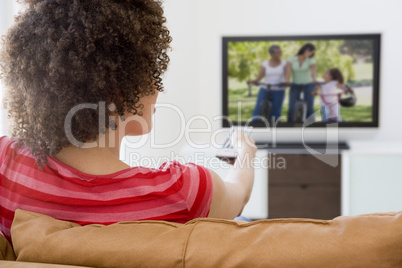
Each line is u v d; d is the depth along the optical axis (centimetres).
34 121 78
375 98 414
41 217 80
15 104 81
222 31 430
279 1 425
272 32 428
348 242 67
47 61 75
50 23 75
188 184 83
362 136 422
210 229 73
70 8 74
